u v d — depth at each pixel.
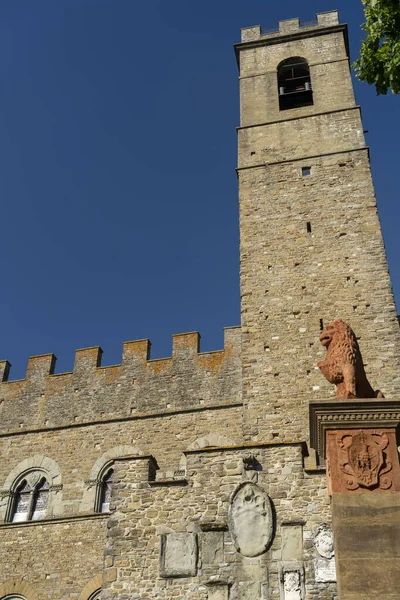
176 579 16.95
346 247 25.23
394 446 12.93
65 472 28.80
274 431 21.78
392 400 13.26
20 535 27.34
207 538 17.33
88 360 32.12
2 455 30.22
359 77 16.17
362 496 12.50
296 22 34.97
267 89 32.41
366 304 23.64
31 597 25.66
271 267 25.53
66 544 26.59
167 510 18.02
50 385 31.94
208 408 28.50
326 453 13.31
